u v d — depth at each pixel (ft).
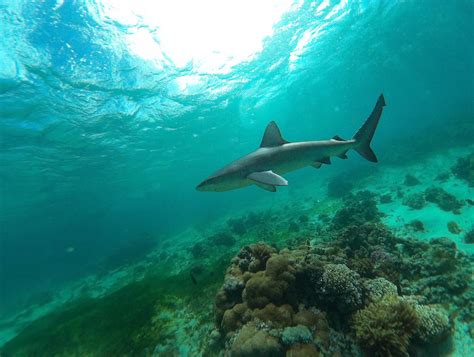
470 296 16.92
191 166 144.46
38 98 41.73
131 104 54.65
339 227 35.22
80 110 49.03
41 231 195.21
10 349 30.27
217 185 19.19
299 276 18.19
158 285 33.19
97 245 179.83
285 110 123.65
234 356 14.76
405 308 14.99
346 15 59.77
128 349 21.95
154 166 106.83
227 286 20.11
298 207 61.77
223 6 41.68
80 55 37.91
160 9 36.91
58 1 30.17
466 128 68.69
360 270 19.99
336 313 16.65
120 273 61.93
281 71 75.46
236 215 85.97
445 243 23.24
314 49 70.74
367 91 152.97
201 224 94.99
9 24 29.84
